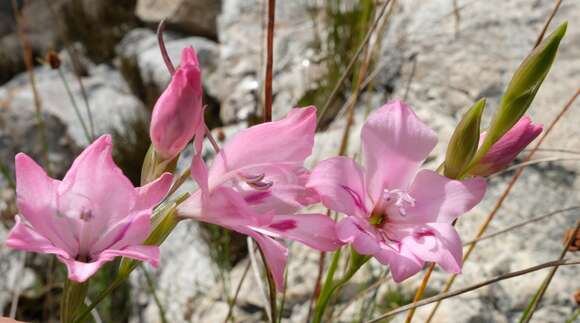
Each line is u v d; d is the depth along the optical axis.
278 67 0.94
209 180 0.29
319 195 0.29
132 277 0.77
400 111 0.30
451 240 0.29
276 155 0.29
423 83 0.74
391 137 0.30
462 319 0.54
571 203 0.59
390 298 0.56
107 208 0.29
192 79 0.28
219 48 1.12
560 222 0.58
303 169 0.30
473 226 0.59
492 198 0.61
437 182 0.30
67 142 1.10
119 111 1.11
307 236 0.28
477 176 0.31
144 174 0.30
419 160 0.30
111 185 0.28
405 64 0.76
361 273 0.59
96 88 1.18
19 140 1.10
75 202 0.29
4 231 0.92
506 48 0.72
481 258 0.57
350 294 0.59
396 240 0.29
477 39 0.74
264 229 0.28
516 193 0.61
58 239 0.28
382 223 0.30
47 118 1.11
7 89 1.23
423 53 0.75
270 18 0.33
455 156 0.30
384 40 0.80
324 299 0.31
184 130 0.29
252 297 0.65
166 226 0.29
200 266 0.75
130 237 0.28
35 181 0.28
